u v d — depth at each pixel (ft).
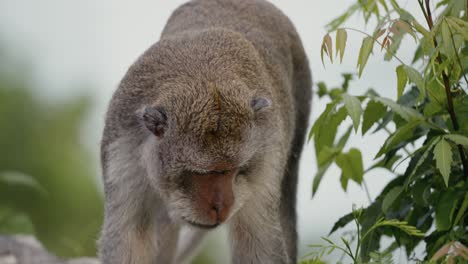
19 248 54.03
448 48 34.45
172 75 37.91
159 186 37.27
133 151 38.19
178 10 48.55
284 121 43.91
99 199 79.20
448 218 36.17
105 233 38.78
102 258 38.88
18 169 81.25
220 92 36.29
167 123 36.11
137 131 38.04
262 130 38.22
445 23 34.55
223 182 36.47
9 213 61.31
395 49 37.52
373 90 42.01
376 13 41.19
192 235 51.34
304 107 50.44
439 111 37.29
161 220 47.21
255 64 40.55
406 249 38.91
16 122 84.99
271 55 44.96
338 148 43.52
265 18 47.65
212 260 74.28
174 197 36.94
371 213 39.01
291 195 48.85
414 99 39.58
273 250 39.73
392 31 34.96
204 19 46.26
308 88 50.72
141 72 38.73
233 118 35.68
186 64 38.40
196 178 36.45
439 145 34.58
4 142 82.48
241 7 47.44
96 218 76.48
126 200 38.58
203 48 39.58
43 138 84.94
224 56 39.32
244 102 36.27
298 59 49.62
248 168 38.09
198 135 35.47
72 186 78.89
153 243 41.04
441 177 37.73
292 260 47.91
